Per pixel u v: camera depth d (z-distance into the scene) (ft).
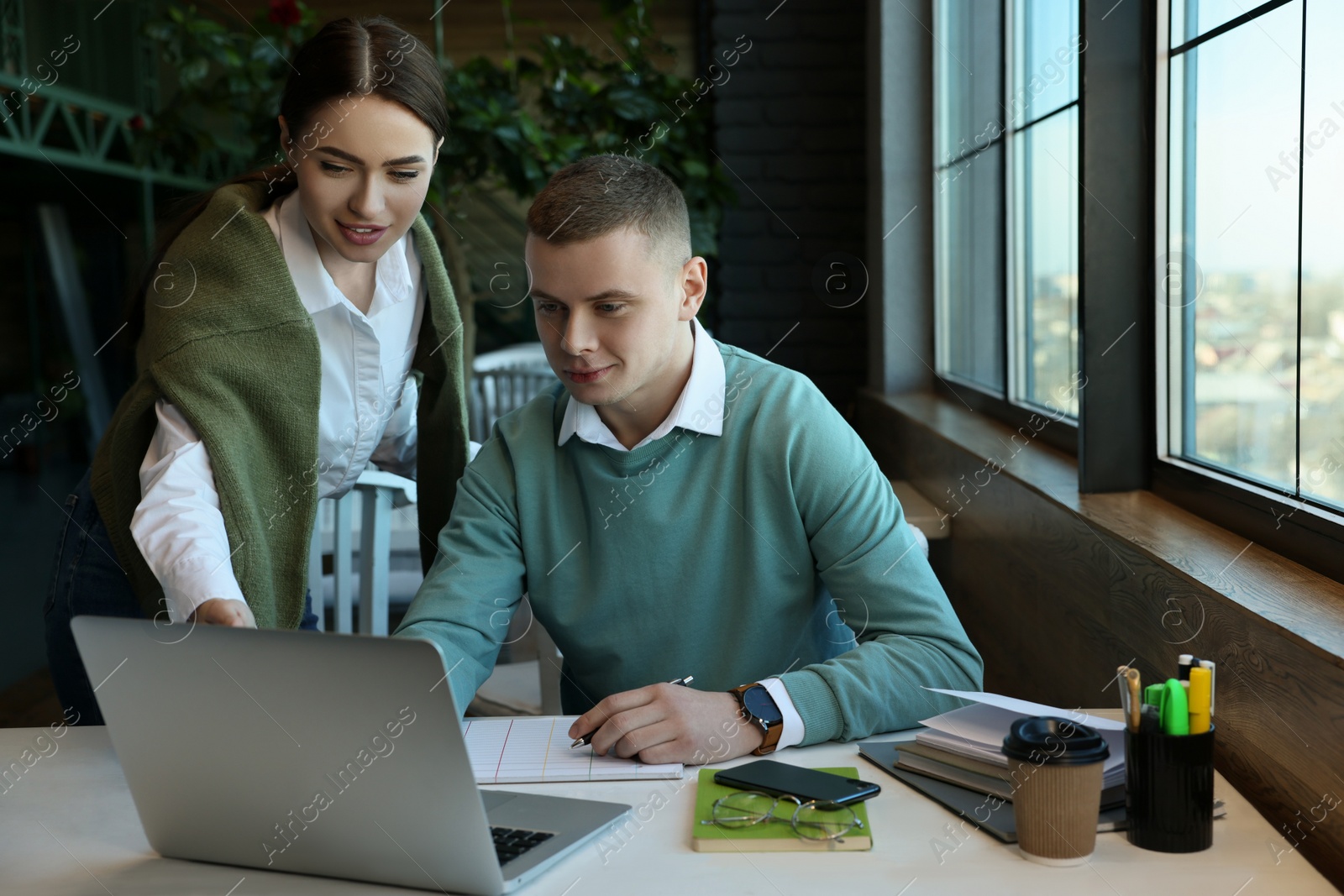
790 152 13.32
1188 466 5.25
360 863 2.89
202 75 10.78
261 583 4.69
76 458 24.49
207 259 4.70
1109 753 2.92
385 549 6.92
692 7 14.71
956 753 3.29
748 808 3.12
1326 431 4.06
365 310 5.12
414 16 15.16
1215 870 2.77
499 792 3.34
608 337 3.72
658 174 3.84
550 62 11.28
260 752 2.85
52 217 23.99
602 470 4.23
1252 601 3.55
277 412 4.75
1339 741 2.93
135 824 3.34
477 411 12.84
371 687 2.67
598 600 4.26
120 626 2.83
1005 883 2.73
